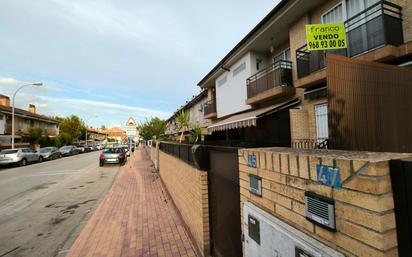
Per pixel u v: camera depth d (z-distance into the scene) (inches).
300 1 331.3
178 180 255.1
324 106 323.9
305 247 52.4
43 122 1795.0
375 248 38.9
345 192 45.3
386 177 40.3
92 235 195.6
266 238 69.7
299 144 338.3
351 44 274.5
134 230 205.2
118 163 815.7
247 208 84.4
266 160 74.3
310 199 54.2
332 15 320.8
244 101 533.0
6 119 1318.9
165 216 241.6
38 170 693.3
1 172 676.1
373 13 246.7
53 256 169.8
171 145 321.1
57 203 313.3
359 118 172.1
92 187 418.0
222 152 133.2
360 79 177.8
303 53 347.3
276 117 378.3
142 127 1934.1
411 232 37.3
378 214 38.6
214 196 150.5
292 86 387.9
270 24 395.5
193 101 1132.5
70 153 1403.8
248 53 506.9
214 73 687.1
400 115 185.0
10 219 250.2
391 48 226.8
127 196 330.0
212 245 155.1
